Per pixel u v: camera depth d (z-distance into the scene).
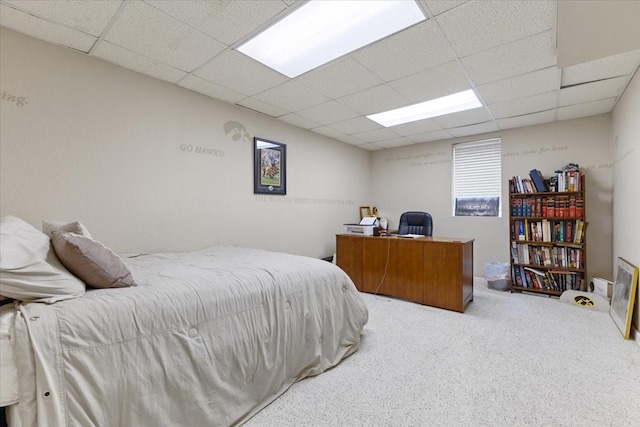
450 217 4.80
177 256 2.47
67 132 2.27
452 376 1.93
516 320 2.92
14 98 2.04
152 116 2.75
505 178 4.30
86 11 1.84
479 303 3.47
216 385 1.44
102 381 1.10
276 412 1.60
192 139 3.05
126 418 1.15
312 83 2.87
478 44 2.19
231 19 1.93
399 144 5.25
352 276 4.00
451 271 3.20
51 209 2.19
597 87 2.88
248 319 1.62
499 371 1.99
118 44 2.21
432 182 5.01
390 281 3.66
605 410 1.59
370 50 2.29
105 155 2.46
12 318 1.04
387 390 1.79
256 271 1.88
